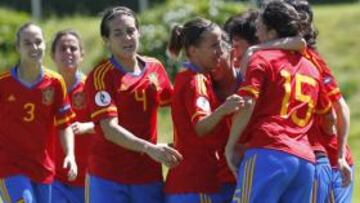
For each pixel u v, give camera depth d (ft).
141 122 59.00
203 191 57.06
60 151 67.21
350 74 161.07
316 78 55.72
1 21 177.99
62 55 68.54
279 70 54.29
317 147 55.62
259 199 53.06
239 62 59.57
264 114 54.08
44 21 201.05
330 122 56.80
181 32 58.34
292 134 53.78
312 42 57.88
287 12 55.36
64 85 64.34
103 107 57.67
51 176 63.93
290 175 53.11
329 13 187.93
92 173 59.57
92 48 177.58
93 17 213.66
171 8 165.48
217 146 57.31
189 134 57.21
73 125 65.00
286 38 55.42
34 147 63.05
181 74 57.47
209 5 164.35
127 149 58.65
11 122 62.80
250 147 53.78
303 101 54.60
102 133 58.75
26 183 62.49
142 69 59.36
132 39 58.34
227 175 57.47
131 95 58.49
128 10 59.00
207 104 56.24
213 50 57.36
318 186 55.01
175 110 57.57
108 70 58.54
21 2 220.84
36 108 63.00
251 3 174.09
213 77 58.23
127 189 59.16
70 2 218.38
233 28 59.67
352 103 150.00
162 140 119.85
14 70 63.16
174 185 57.67
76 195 68.28
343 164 57.11
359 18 181.68
